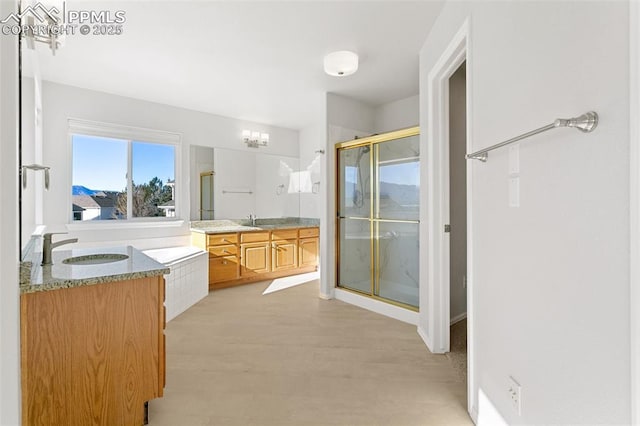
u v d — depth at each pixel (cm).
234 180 478
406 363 219
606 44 80
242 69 306
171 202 419
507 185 127
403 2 205
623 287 76
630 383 74
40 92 311
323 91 366
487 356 145
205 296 387
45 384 135
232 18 221
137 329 157
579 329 90
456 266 302
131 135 382
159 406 172
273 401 176
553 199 100
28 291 129
